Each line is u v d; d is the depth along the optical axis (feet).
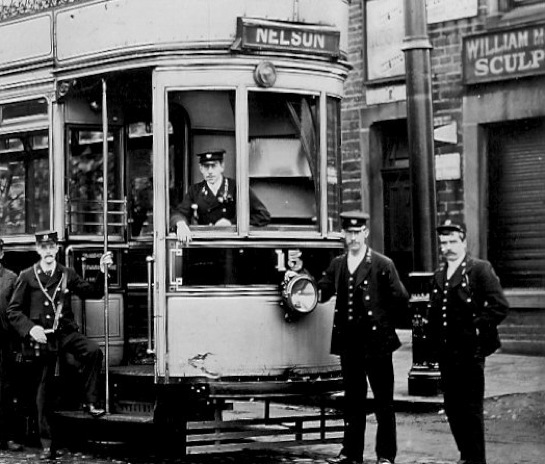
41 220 43.39
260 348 39.22
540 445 43.27
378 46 67.26
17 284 41.60
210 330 39.09
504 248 63.52
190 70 39.65
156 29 39.91
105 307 40.91
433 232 52.19
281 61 40.09
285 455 41.60
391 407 38.65
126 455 41.27
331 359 40.24
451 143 63.57
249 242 39.52
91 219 43.16
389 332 38.58
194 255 39.37
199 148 40.16
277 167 40.27
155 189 39.63
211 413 40.81
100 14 41.09
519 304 62.28
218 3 39.65
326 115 40.88
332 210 41.27
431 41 65.05
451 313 37.32
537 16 61.11
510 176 63.31
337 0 41.83
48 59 42.80
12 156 44.29
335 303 39.86
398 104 66.39
